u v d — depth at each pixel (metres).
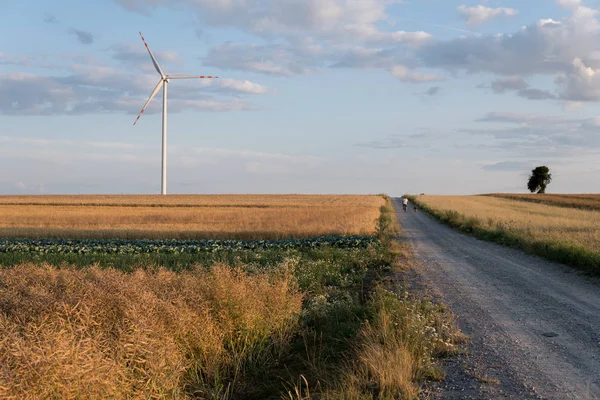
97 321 5.65
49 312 5.53
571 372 6.60
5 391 3.78
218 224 43.91
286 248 25.44
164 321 6.37
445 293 12.48
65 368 4.04
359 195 130.25
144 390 4.88
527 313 10.28
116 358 4.87
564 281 14.47
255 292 8.65
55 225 44.78
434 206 73.31
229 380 7.11
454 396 5.71
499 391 5.88
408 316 8.09
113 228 41.16
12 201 85.31
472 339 8.27
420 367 6.43
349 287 14.50
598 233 22.67
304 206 76.62
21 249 24.55
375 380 5.96
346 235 31.64
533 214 48.91
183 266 18.38
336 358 7.60
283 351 8.27
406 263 18.42
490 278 15.00
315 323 9.92
